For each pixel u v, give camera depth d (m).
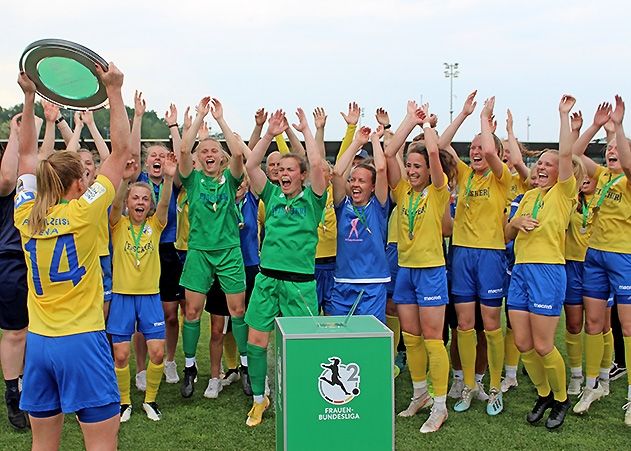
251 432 5.36
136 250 5.65
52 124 5.35
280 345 3.66
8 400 5.41
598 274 5.89
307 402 3.51
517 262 5.55
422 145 5.66
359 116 6.64
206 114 6.10
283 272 5.51
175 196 6.72
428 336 5.55
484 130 5.79
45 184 3.56
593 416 5.77
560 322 9.99
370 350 3.53
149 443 5.11
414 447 5.03
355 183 5.63
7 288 5.32
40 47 3.57
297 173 5.48
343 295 5.75
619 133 5.44
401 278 5.73
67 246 3.50
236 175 6.07
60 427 3.76
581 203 6.17
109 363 3.66
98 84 3.88
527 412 5.90
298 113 5.54
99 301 3.66
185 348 6.32
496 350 5.87
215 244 6.07
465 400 5.96
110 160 3.69
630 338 5.74
